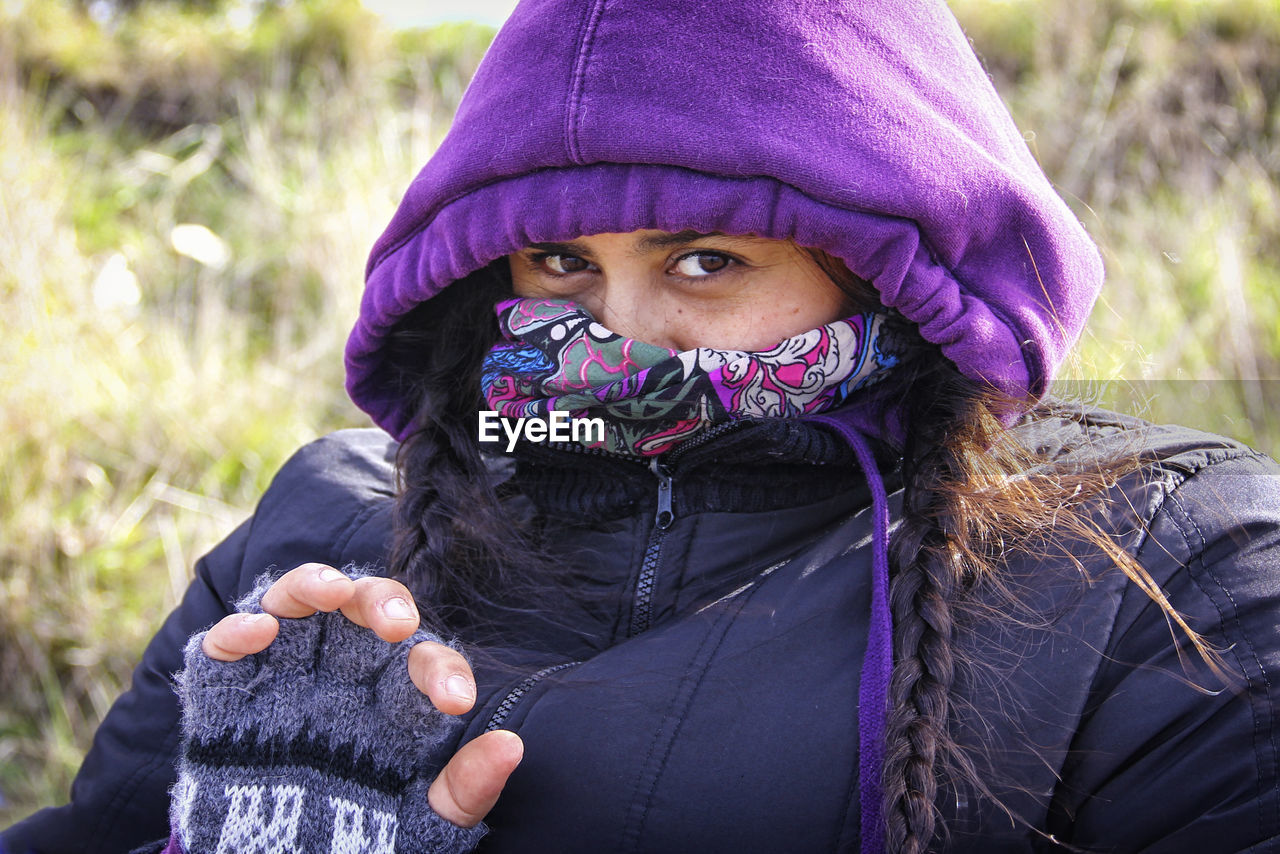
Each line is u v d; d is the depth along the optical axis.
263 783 0.86
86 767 1.22
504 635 1.07
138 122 3.71
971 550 0.94
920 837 0.81
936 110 0.96
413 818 0.87
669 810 0.90
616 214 0.93
